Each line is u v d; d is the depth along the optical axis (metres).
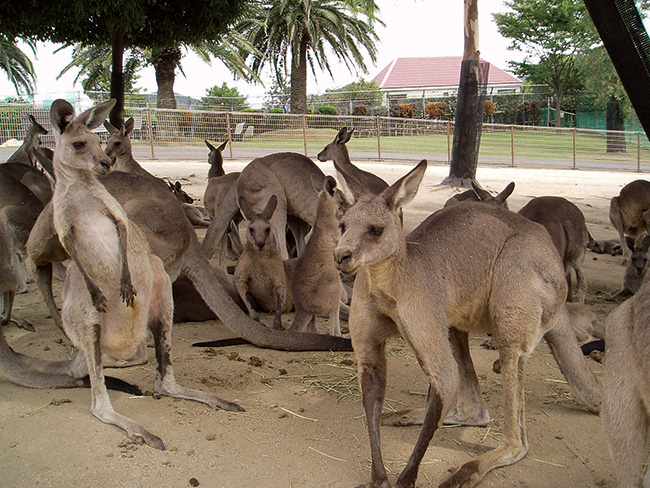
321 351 5.79
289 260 7.36
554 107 49.03
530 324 3.82
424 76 66.56
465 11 17.75
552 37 46.38
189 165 22.50
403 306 3.47
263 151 27.45
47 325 6.19
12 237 6.23
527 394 4.89
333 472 3.64
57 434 3.95
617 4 6.38
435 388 3.50
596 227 12.88
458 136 18.31
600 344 5.51
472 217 3.95
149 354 5.62
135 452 3.76
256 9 33.41
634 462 3.06
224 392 4.72
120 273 4.18
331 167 21.80
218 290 5.87
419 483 3.56
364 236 3.30
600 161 30.42
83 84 33.47
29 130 8.73
